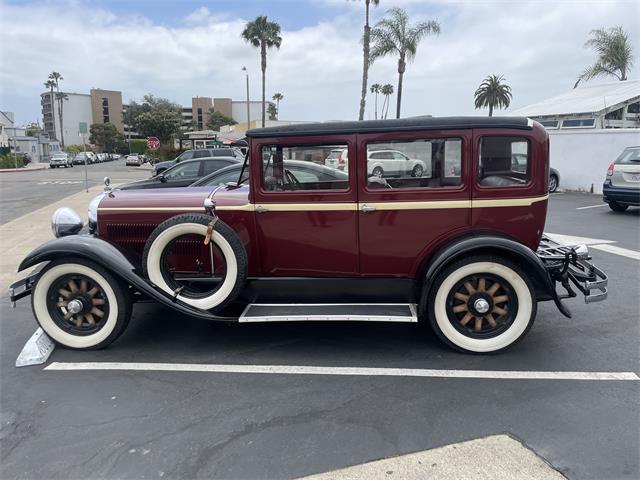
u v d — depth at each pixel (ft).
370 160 12.80
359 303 13.19
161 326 15.24
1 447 9.12
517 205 12.73
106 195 15.84
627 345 13.37
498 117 12.52
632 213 36.86
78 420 9.98
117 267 12.75
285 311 12.72
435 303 12.62
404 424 9.64
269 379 11.63
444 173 12.76
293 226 13.37
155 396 10.90
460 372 11.85
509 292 12.57
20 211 41.04
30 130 370.12
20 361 12.64
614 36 81.15
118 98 410.52
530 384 11.21
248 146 13.19
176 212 14.15
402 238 13.09
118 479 8.18
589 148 51.55
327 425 9.64
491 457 8.57
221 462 8.57
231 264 12.87
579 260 13.80
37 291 13.17
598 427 9.45
